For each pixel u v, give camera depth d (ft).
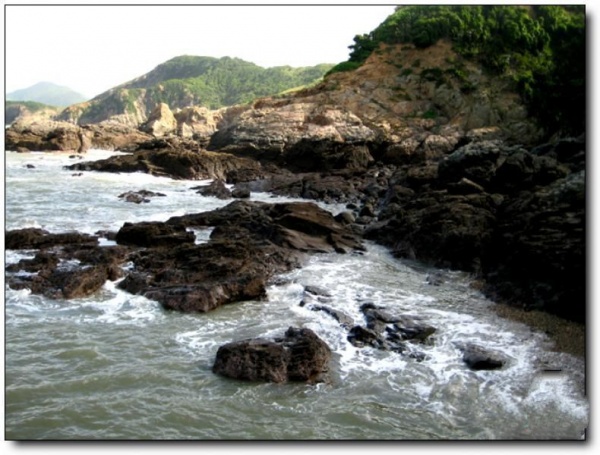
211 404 37.40
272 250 73.10
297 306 55.77
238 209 92.58
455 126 182.91
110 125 275.18
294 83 616.39
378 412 37.19
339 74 217.15
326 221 85.92
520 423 36.24
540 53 195.42
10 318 49.85
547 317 53.88
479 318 53.98
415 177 101.91
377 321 51.06
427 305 57.72
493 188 84.07
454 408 37.96
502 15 206.59
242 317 52.54
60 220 90.43
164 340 46.91
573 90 176.55
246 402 37.81
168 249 70.38
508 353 45.93
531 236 60.85
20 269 61.87
